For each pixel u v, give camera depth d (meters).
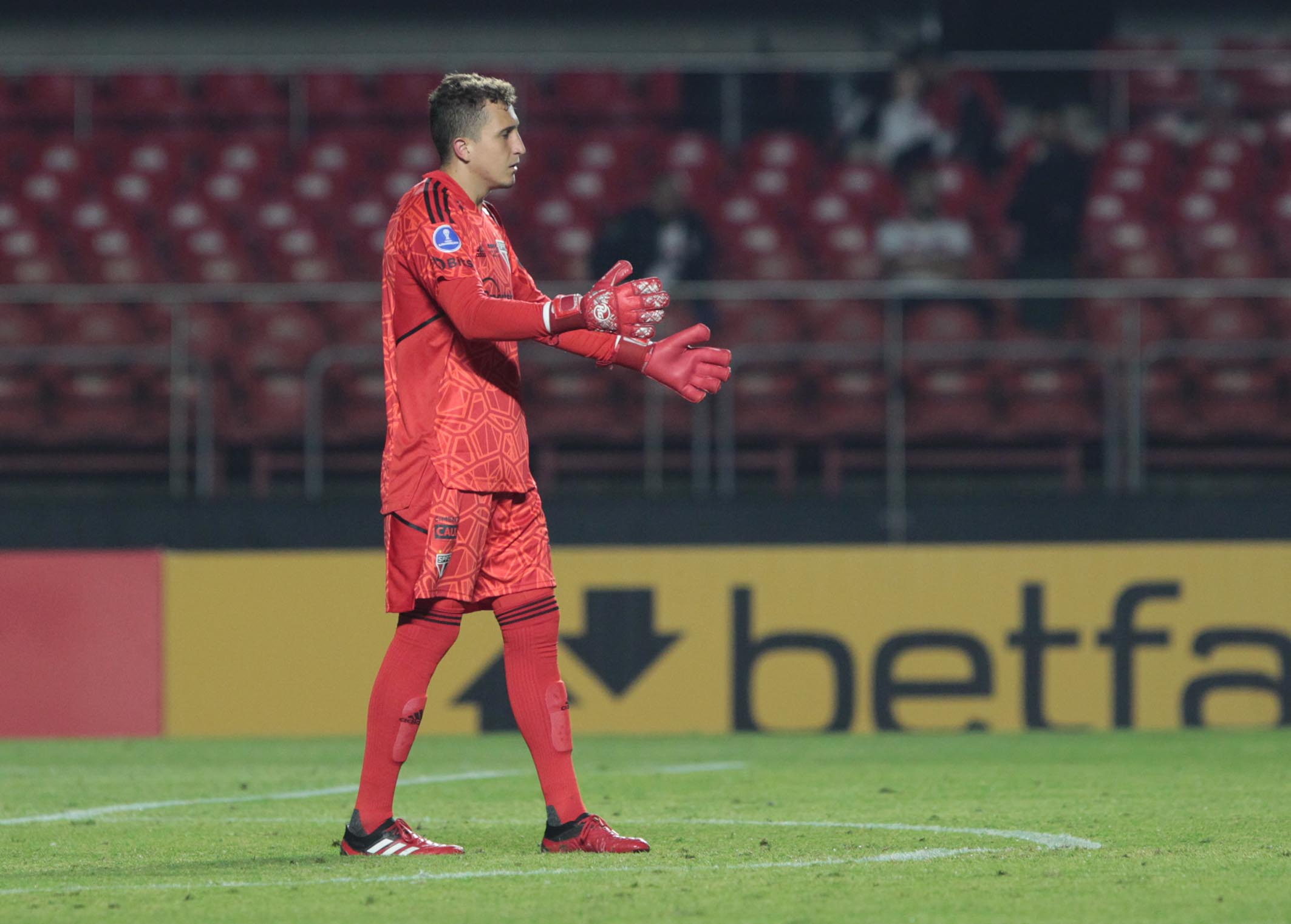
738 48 55.06
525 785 21.67
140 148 50.16
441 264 13.73
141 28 54.88
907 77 49.31
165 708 30.52
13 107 51.44
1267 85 51.72
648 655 30.67
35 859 14.60
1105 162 48.84
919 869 13.23
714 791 20.70
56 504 36.16
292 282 47.25
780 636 30.73
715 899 11.73
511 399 14.29
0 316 42.88
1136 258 46.88
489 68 52.28
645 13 55.31
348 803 19.80
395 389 14.16
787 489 41.69
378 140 50.75
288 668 30.67
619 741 29.23
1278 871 13.11
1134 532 36.50
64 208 48.22
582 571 30.70
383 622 30.75
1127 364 41.56
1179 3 54.81
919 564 30.80
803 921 10.91
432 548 13.86
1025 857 13.94
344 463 41.44
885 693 30.69
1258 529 36.41
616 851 14.20
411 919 11.02
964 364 41.81
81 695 30.41
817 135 51.56
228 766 25.53
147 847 15.41
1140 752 26.44
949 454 41.66
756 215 47.88
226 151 50.31
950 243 46.91
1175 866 13.41
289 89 52.50
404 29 55.31
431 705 30.34
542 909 11.36
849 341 42.81
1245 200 48.12
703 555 30.78
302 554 30.83
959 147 49.03
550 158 49.88
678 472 41.09
